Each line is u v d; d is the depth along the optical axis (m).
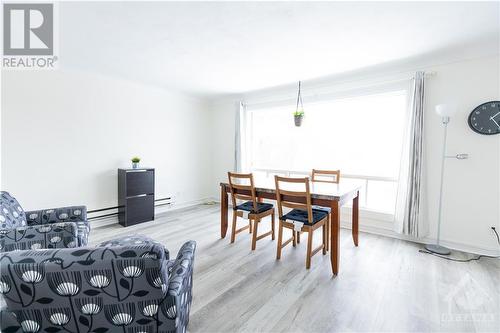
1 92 2.74
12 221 1.86
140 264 0.95
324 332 1.54
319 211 2.64
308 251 2.36
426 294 1.93
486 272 2.27
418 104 2.89
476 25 2.11
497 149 2.57
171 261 1.50
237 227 3.59
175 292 1.09
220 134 5.21
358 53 2.71
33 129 2.97
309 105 4.08
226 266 2.39
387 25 2.11
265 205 3.00
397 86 3.16
